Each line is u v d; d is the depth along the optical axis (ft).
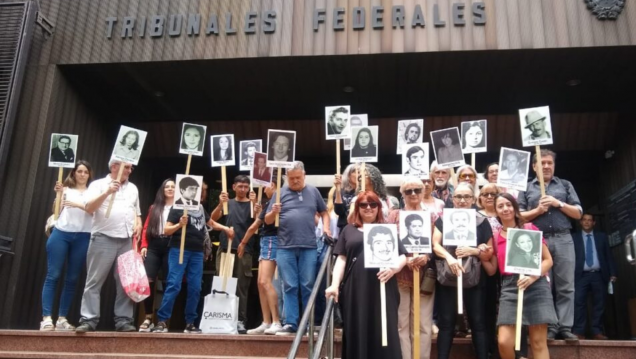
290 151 18.33
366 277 13.53
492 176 19.31
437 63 25.41
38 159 24.63
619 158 29.73
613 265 23.21
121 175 18.80
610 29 23.39
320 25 25.02
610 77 26.50
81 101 27.84
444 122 31.27
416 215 14.08
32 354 16.43
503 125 30.83
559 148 31.22
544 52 24.00
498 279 15.70
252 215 21.33
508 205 14.73
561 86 27.66
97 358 16.26
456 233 14.33
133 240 19.71
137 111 31.42
